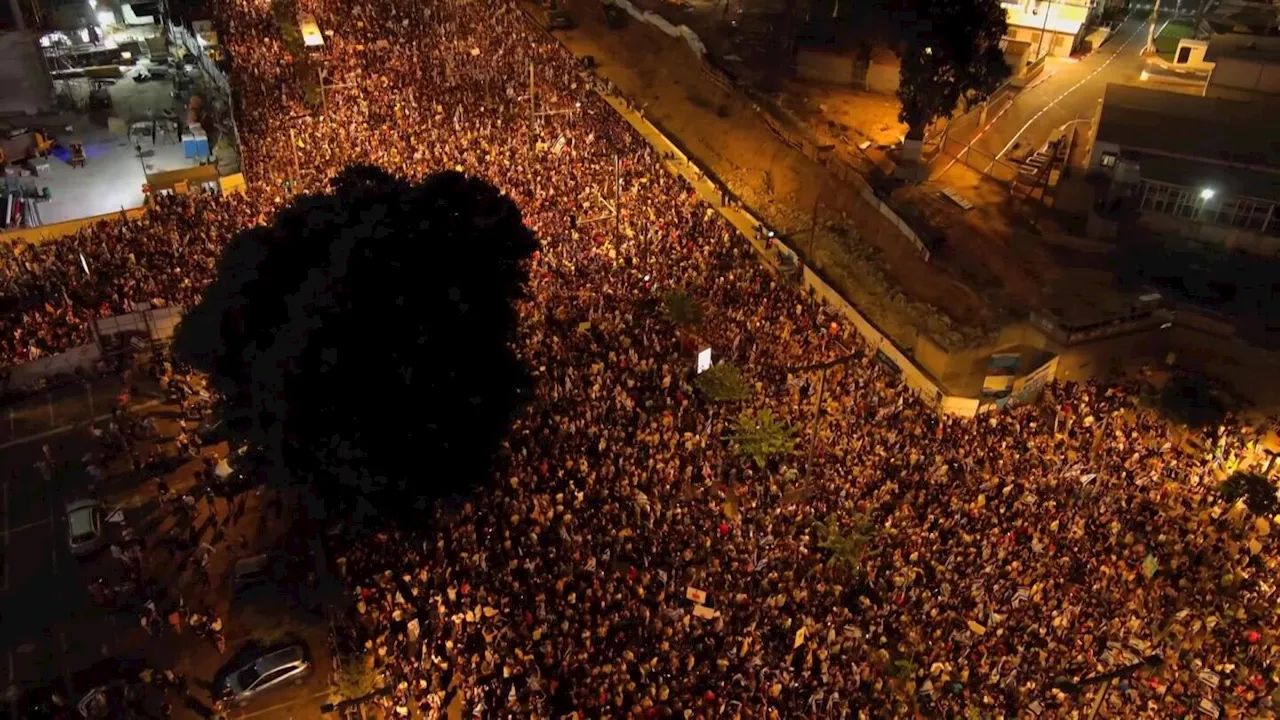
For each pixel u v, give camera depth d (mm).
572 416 40094
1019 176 65438
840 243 56969
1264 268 56000
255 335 34344
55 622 32844
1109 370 48562
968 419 43375
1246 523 38281
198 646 32250
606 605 32312
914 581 33844
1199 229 58188
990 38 61438
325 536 36062
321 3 85750
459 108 65875
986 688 30234
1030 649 31438
